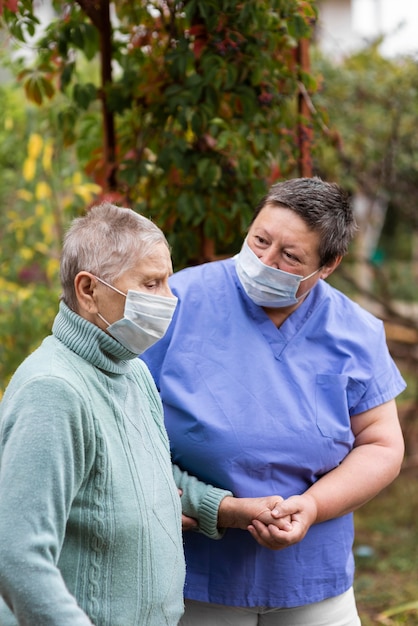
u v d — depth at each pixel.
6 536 1.42
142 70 2.92
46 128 4.12
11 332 3.98
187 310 2.21
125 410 1.67
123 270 1.62
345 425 2.22
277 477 2.14
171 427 2.13
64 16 2.96
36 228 4.36
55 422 1.50
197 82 2.74
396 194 5.35
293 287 2.14
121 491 1.59
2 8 2.61
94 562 1.58
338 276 5.67
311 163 3.07
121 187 2.99
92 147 3.40
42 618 1.40
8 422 1.51
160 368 2.18
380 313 5.88
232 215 2.85
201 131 2.77
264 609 2.20
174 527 1.71
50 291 4.05
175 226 2.96
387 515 5.29
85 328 1.63
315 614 2.22
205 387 2.14
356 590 4.21
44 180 4.31
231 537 2.16
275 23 2.79
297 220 2.12
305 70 3.01
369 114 5.06
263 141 2.84
